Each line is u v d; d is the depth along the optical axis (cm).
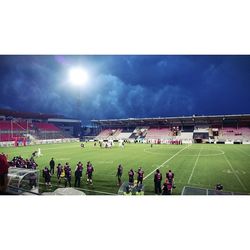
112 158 2777
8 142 4831
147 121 6812
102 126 7488
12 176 1250
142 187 1306
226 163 2355
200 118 5928
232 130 5625
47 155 3123
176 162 2439
